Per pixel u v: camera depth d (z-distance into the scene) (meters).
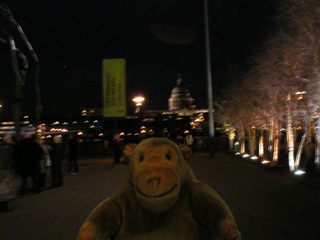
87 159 26.88
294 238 5.45
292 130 14.79
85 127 69.94
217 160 22.20
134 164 2.12
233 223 2.04
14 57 14.84
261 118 17.27
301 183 11.09
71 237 5.84
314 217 6.66
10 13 14.93
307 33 10.92
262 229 5.99
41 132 16.73
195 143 36.25
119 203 2.21
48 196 10.07
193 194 2.19
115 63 9.47
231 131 32.06
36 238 5.86
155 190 1.90
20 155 10.51
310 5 10.83
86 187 11.57
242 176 13.41
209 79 29.92
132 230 2.12
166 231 2.09
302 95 12.05
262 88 14.16
